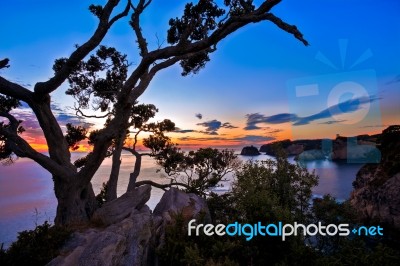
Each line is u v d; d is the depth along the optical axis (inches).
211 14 639.1
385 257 197.8
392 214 1186.6
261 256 256.5
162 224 369.1
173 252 269.1
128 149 964.0
